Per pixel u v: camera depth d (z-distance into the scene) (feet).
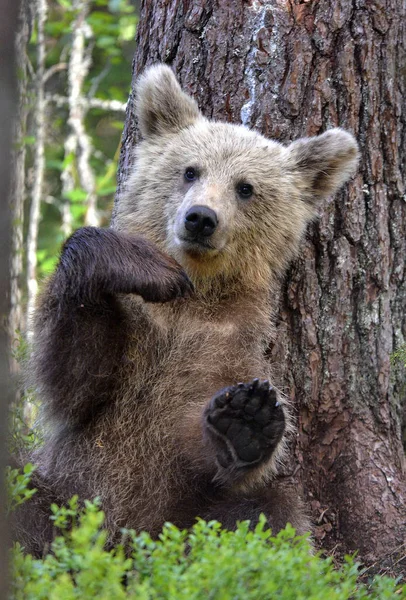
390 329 39.24
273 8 38.75
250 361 33.73
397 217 39.52
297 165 37.88
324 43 38.65
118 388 32.55
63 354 30.99
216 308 34.81
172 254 35.32
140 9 42.78
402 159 39.55
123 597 20.42
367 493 37.83
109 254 30.48
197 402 32.65
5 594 20.10
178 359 33.01
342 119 38.99
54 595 20.48
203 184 35.27
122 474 32.24
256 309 35.12
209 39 39.34
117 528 31.78
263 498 32.63
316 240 38.63
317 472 38.52
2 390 20.61
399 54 39.32
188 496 32.35
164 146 37.47
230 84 39.22
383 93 39.06
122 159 42.27
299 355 38.42
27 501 30.68
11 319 53.21
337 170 37.70
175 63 40.27
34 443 36.42
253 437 29.25
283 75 38.88
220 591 21.20
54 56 77.05
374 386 38.83
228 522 31.55
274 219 36.47
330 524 37.99
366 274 38.93
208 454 31.14
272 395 28.78
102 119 78.18
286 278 38.34
